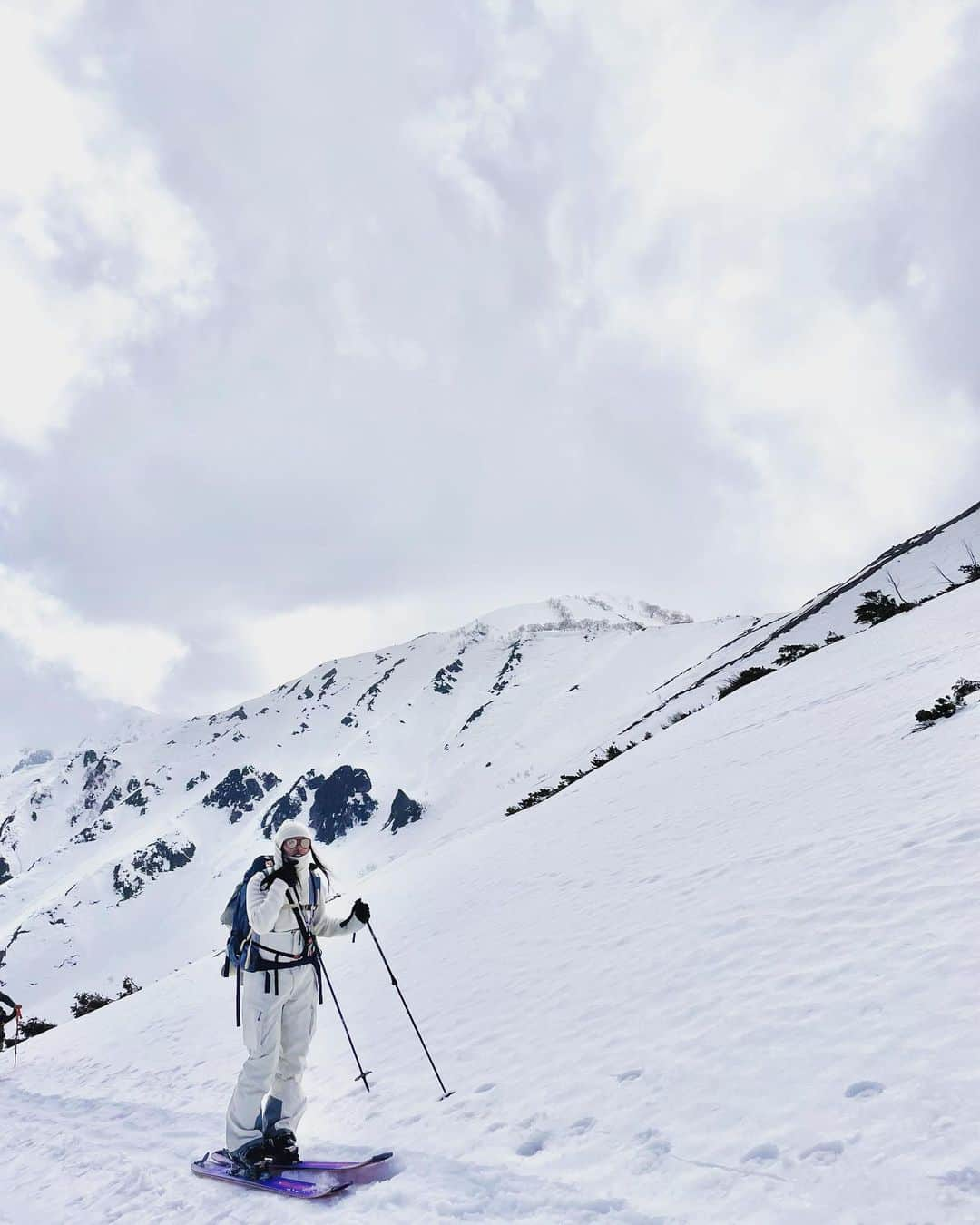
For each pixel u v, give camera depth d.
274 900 4.33
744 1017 3.76
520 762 179.50
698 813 9.59
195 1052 8.47
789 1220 2.33
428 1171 3.55
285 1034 4.46
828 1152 2.57
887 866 5.01
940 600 22.80
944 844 5.00
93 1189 4.84
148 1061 8.77
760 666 38.25
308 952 4.49
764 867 6.08
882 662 15.82
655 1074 3.58
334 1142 4.30
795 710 14.91
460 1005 6.01
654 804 11.64
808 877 5.43
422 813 188.88
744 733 14.97
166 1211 4.09
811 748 10.63
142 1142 5.70
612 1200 2.79
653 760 17.59
